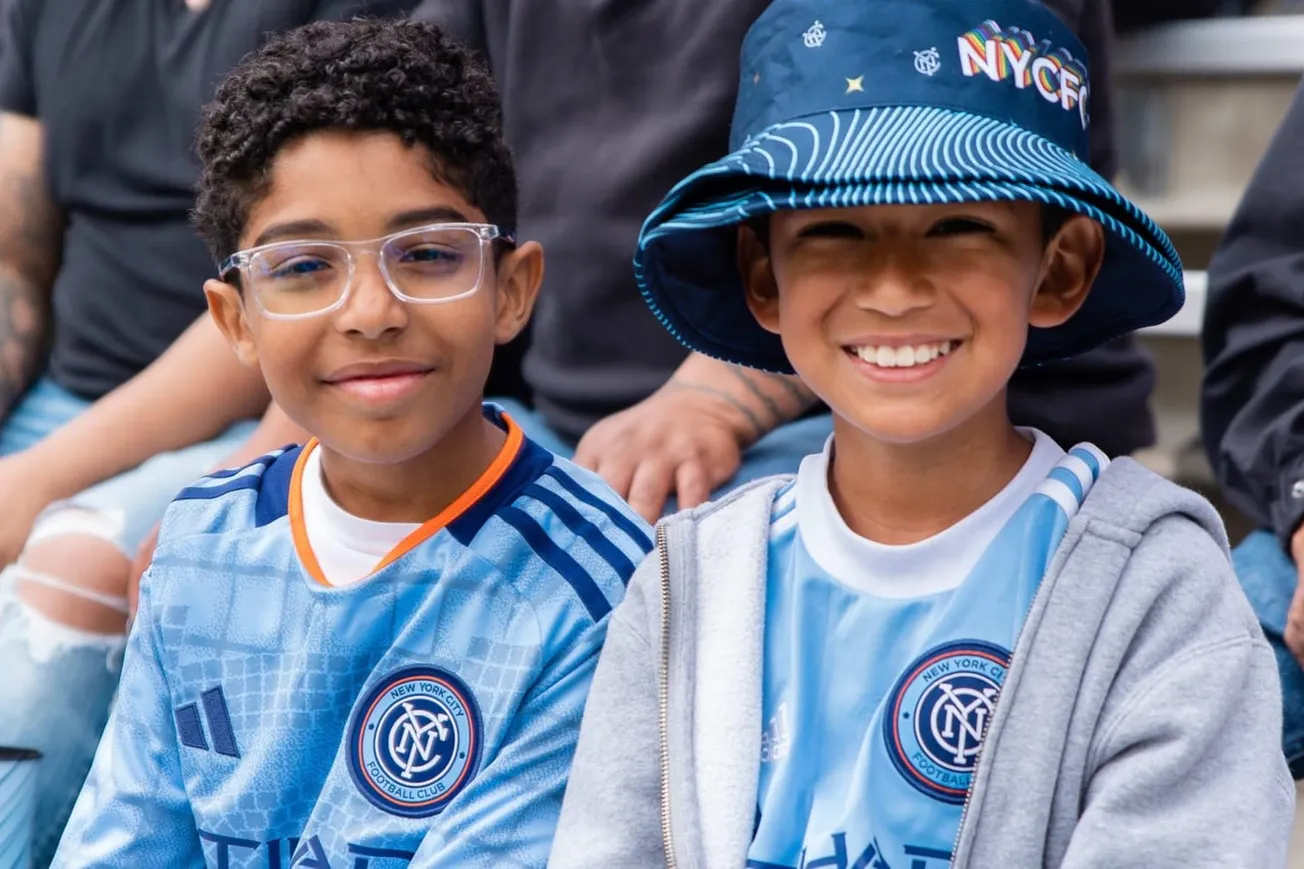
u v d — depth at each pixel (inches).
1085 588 53.9
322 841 66.0
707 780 58.0
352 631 67.7
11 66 113.4
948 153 53.6
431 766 65.9
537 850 63.9
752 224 62.9
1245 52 116.9
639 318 91.0
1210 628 52.5
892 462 58.7
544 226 93.0
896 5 56.7
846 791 56.7
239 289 68.3
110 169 108.7
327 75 65.2
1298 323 90.8
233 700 69.5
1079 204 53.4
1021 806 52.3
